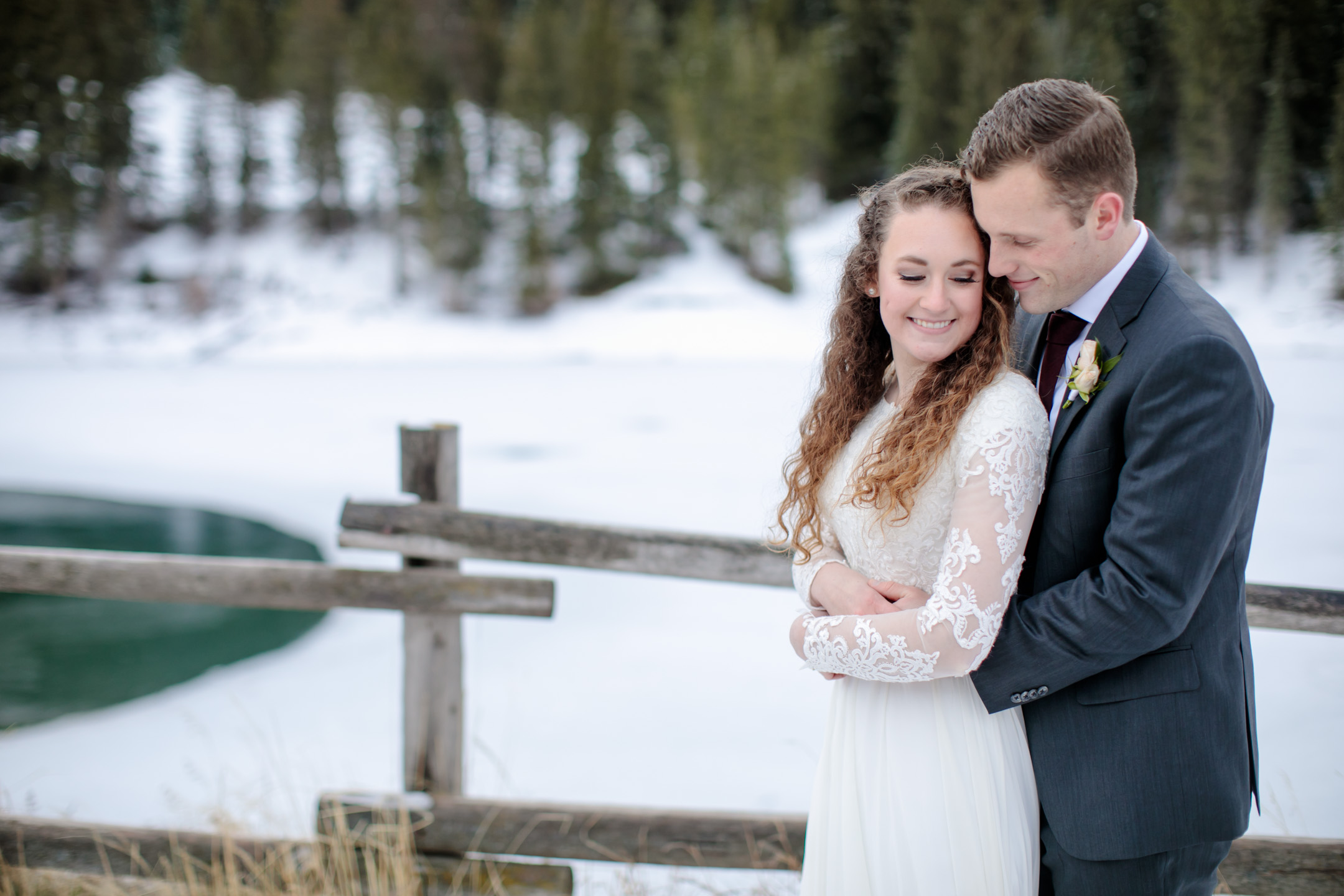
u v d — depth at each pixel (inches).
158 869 83.9
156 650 203.6
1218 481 42.4
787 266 1513.3
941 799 48.3
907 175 50.0
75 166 1563.7
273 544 313.0
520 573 246.2
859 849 49.9
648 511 322.3
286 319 1461.6
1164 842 46.7
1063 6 1059.9
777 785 131.3
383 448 499.5
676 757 141.1
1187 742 46.4
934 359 48.2
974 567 43.9
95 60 1582.2
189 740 152.3
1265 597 73.8
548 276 1497.3
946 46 1332.4
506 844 82.6
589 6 1745.8
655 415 593.3
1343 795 106.0
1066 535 48.1
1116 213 45.3
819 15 2150.6
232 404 714.8
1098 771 47.8
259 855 83.7
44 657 200.7
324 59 1732.3
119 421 628.7
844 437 53.4
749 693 167.3
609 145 1590.8
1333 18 425.1
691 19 2042.3
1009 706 47.1
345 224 1706.4
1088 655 44.7
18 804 127.6
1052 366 51.4
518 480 382.6
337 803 84.4
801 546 54.5
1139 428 44.4
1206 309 45.8
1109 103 45.2
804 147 1731.1
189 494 400.2
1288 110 532.1
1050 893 52.8
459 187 1519.4
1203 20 633.6
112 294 1508.4
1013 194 44.8
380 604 83.1
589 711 160.1
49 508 375.6
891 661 45.0
